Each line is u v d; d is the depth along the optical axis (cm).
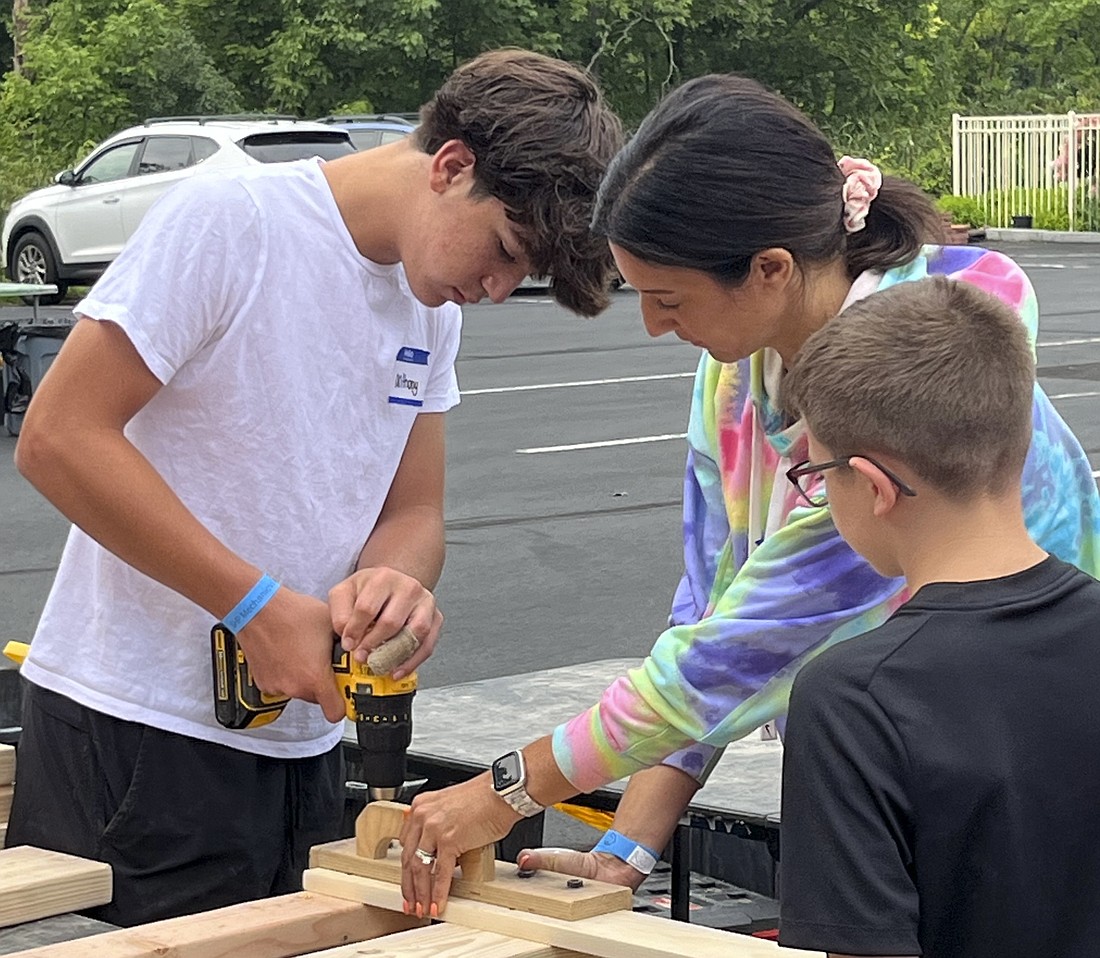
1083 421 1017
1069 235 2631
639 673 206
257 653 223
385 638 219
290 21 2477
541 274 220
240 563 222
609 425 1034
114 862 241
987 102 3647
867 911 150
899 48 2902
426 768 301
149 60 2380
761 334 203
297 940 208
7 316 1083
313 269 229
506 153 211
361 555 248
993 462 164
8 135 2377
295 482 233
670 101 200
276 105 2472
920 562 168
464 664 558
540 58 222
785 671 205
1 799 258
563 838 389
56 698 244
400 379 243
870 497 168
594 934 196
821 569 202
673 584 663
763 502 231
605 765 206
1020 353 166
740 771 303
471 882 211
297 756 249
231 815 242
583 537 745
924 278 186
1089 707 157
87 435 215
